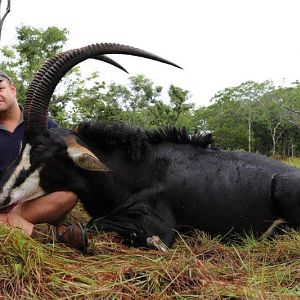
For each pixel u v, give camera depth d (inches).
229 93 1254.3
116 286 68.2
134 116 607.2
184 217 100.6
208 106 1304.1
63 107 410.3
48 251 77.5
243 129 1196.5
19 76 400.2
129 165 99.5
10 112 102.0
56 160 91.4
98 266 76.3
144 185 99.2
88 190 96.0
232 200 101.8
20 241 70.7
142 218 96.3
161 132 104.7
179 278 71.4
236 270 80.8
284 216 102.1
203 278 72.7
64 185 93.1
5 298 62.4
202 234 99.4
